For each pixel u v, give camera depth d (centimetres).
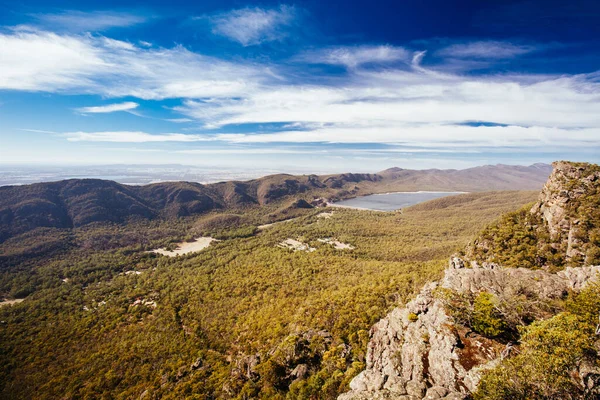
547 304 3256
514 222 8025
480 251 7569
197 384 6009
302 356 5581
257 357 6169
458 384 2623
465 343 3009
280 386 5053
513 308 3142
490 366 2575
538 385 2027
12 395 6712
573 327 2223
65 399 6350
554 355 2039
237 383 5600
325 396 4169
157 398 5969
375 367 3691
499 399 2081
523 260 6462
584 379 1981
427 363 3081
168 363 7169
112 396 6297
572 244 6056
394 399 2638
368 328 6247
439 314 3516
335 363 4975
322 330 6525
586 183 6956
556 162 7969
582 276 3606
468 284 3944
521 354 2281
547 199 7506
